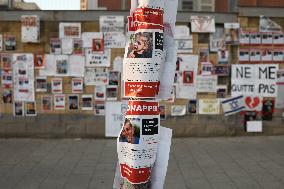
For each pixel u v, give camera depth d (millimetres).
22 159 7777
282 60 9516
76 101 9453
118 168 3473
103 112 9469
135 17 3268
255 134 9672
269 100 9602
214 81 9469
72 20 9250
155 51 3230
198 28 9289
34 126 9516
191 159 7773
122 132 3355
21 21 9234
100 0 13031
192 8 12461
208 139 9453
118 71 9344
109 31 9273
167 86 3342
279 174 6750
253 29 9445
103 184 6270
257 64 9500
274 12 9422
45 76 9383
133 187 3311
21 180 6480
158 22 3236
